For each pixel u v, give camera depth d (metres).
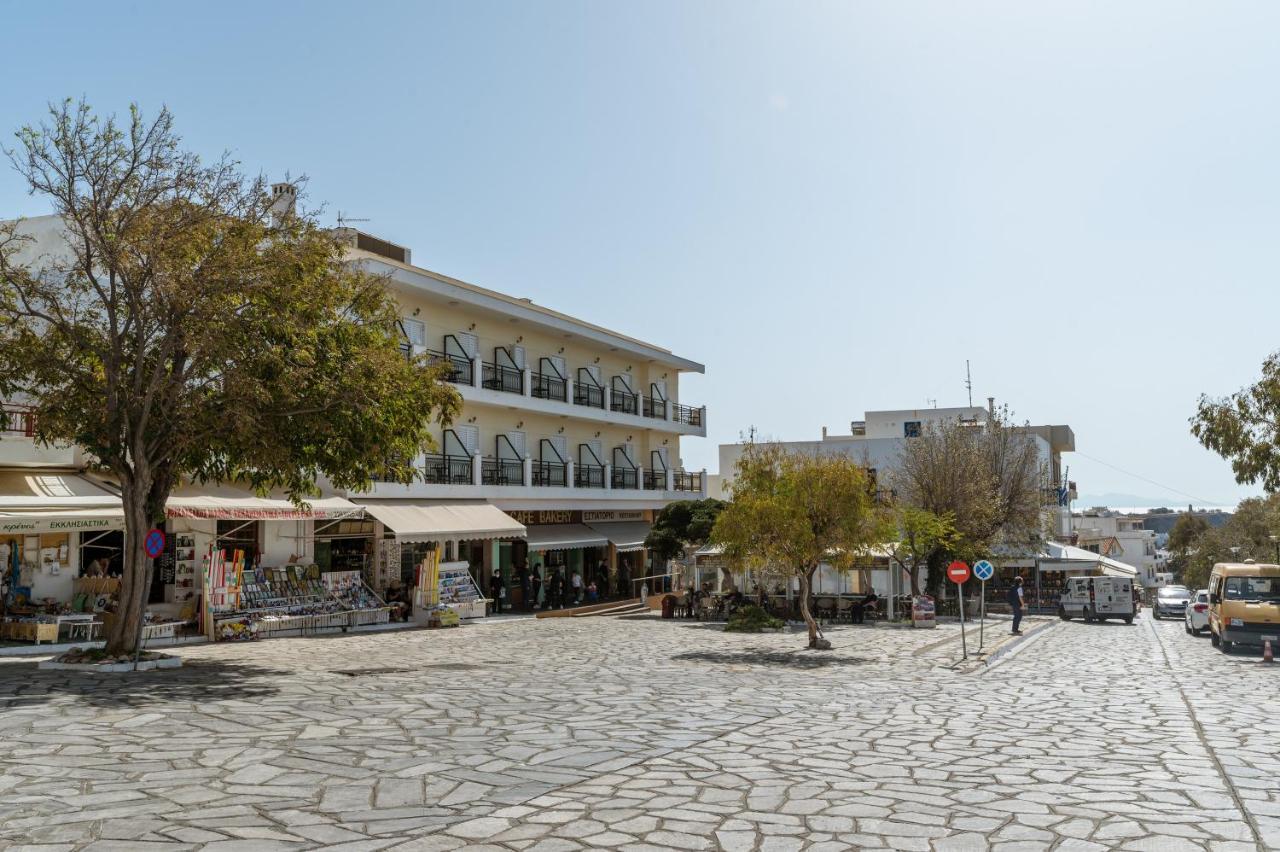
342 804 7.43
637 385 49.09
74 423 16.22
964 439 46.78
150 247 15.03
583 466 42.91
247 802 7.41
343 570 30.50
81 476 22.31
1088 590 44.31
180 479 18.03
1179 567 106.12
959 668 20.52
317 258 16.91
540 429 40.84
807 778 8.70
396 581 32.16
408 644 23.20
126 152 15.75
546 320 39.34
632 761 9.32
